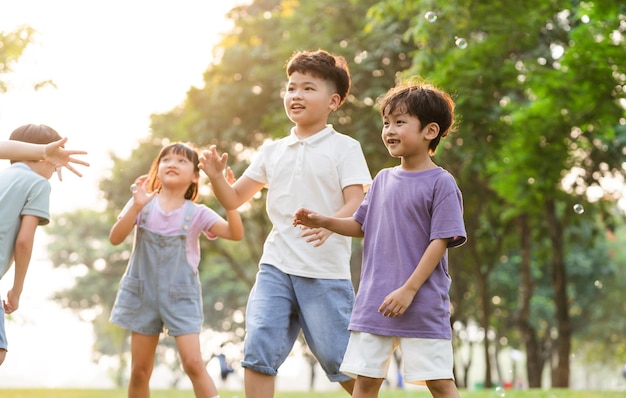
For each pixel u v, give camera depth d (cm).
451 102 402
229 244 2934
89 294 3378
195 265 534
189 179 538
